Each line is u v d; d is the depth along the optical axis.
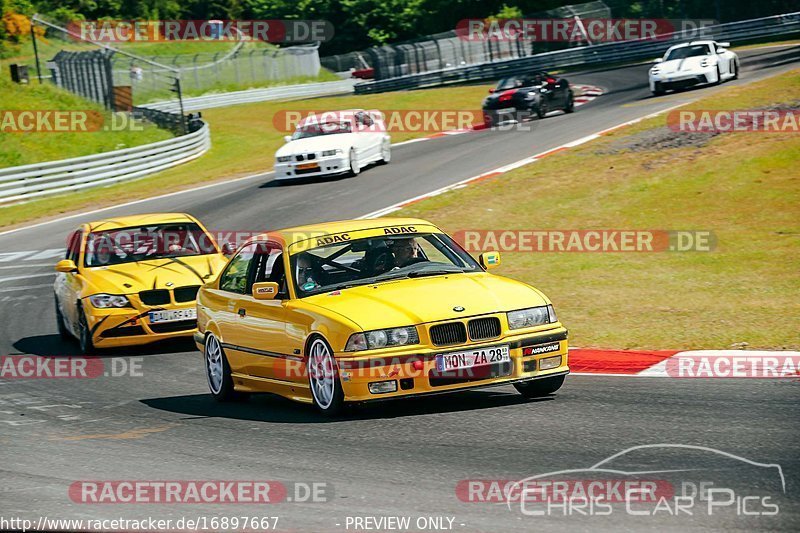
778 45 97.00
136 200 57.59
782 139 43.56
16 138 79.75
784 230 33.22
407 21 168.12
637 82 87.19
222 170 68.19
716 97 56.69
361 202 47.06
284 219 45.47
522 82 71.19
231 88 134.38
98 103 96.00
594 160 47.12
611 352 20.31
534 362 16.14
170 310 25.94
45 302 35.50
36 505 12.72
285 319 17.27
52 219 54.19
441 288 16.75
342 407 16.03
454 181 49.09
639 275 29.72
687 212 36.91
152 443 15.93
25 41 125.31
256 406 18.80
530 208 40.59
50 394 21.59
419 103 94.25
